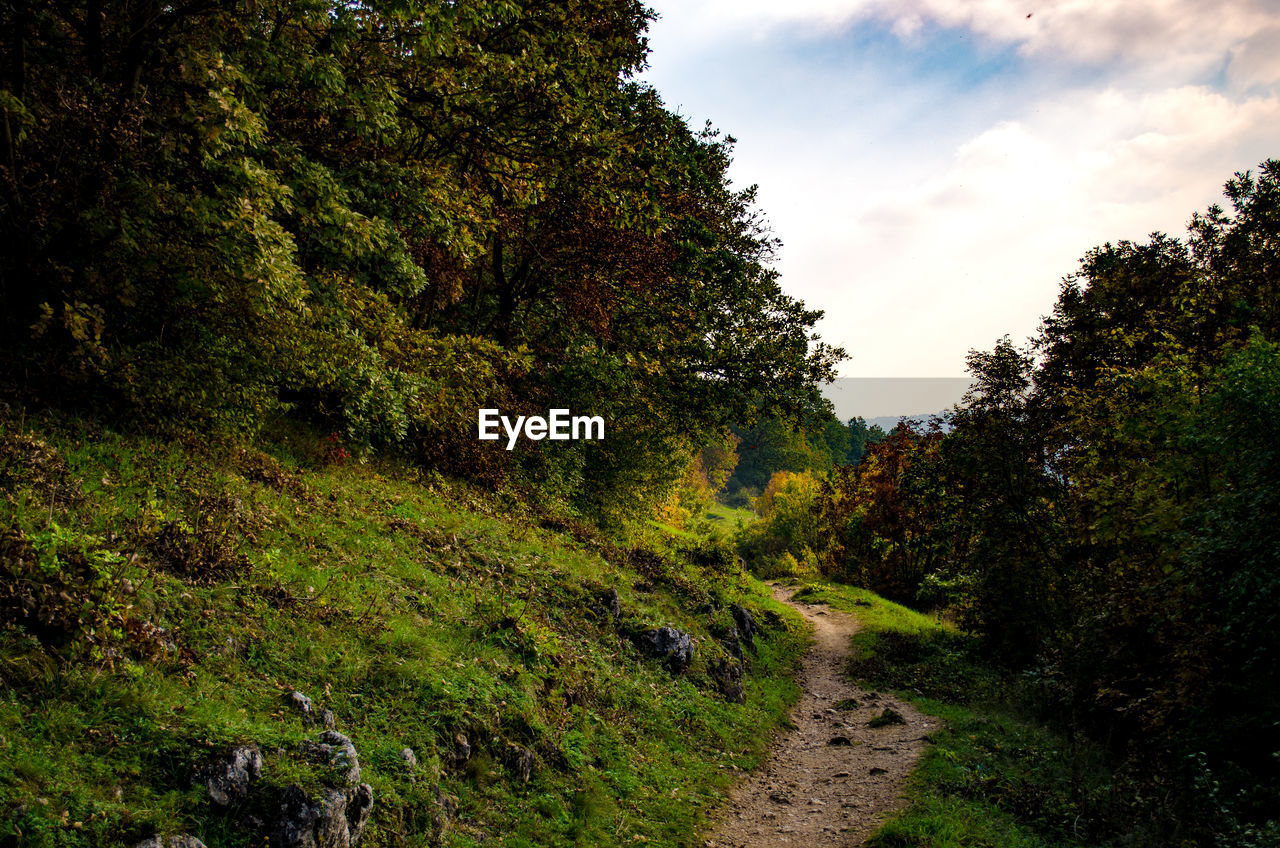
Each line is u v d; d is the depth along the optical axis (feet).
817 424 76.74
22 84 27.96
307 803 16.17
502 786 24.61
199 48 32.27
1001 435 68.18
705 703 42.32
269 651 22.24
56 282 29.04
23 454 23.32
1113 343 68.18
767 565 185.16
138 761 15.24
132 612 19.01
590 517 72.28
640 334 76.59
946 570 81.51
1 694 14.98
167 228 30.99
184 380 32.32
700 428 77.56
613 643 40.75
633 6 63.52
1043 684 47.65
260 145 35.04
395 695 24.12
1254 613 29.68
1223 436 33.91
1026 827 28.89
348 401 40.57
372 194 45.91
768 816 32.01
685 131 66.59
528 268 70.59
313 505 35.12
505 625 33.17
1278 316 51.03
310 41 38.75
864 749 42.09
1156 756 33.37
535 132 52.19
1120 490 45.91
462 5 39.60
